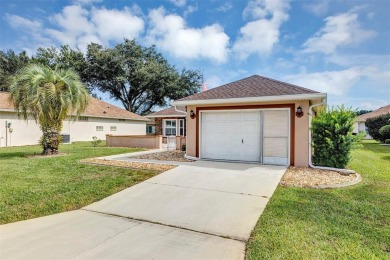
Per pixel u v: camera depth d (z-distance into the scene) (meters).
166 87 36.44
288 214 4.44
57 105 11.15
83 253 3.20
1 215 4.55
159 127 23.19
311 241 3.44
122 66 36.03
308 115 8.83
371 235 3.63
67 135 20.33
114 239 3.63
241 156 9.99
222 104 10.20
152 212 4.74
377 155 13.41
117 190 6.18
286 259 3.01
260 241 3.48
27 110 11.28
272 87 10.01
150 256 3.13
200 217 4.46
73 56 35.59
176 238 3.67
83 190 6.03
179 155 12.03
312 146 9.17
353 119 8.44
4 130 16.84
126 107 39.94
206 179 7.08
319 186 6.31
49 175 7.46
